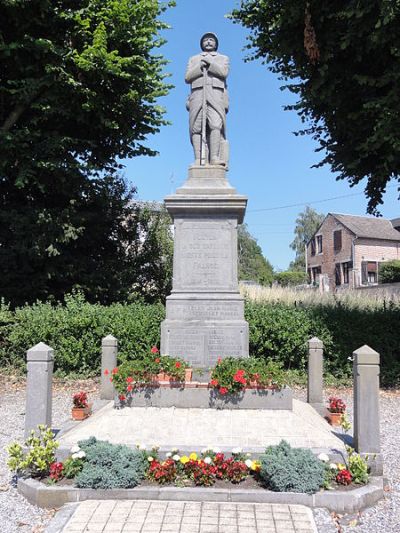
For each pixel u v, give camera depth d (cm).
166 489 478
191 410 648
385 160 1143
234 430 592
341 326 1196
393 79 1079
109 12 1321
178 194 829
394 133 1059
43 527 433
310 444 568
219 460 501
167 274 1889
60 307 1272
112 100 1429
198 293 815
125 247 1820
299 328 1195
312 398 839
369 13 1037
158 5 1416
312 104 1326
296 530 414
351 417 868
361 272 4688
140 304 1373
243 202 816
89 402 901
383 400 1049
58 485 491
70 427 674
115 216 1731
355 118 1167
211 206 816
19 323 1212
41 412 580
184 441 569
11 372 1200
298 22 1164
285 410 652
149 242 1867
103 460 498
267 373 662
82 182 1444
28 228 1355
